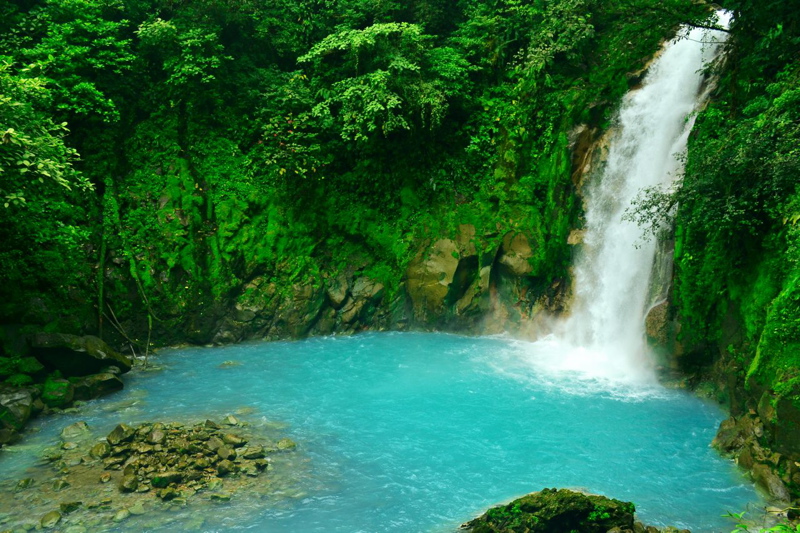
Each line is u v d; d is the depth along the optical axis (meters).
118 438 9.95
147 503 8.37
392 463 9.93
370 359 15.72
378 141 19.11
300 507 8.44
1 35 16.50
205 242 17.44
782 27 12.77
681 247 13.07
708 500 8.75
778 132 10.52
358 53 18.53
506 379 14.17
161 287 16.50
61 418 11.52
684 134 15.02
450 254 18.17
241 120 18.97
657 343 13.74
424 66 19.25
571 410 12.27
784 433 8.72
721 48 15.24
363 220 18.94
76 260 15.27
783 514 8.20
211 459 9.43
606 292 16.06
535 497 7.92
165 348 16.48
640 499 8.79
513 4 19.47
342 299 18.20
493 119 19.33
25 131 11.27
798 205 9.83
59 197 15.23
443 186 19.06
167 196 17.36
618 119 17.08
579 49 18.47
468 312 18.19
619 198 16.31
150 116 18.23
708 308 12.51
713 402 12.55
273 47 20.61
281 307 17.62
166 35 17.95
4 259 13.42
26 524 7.78
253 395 13.04
